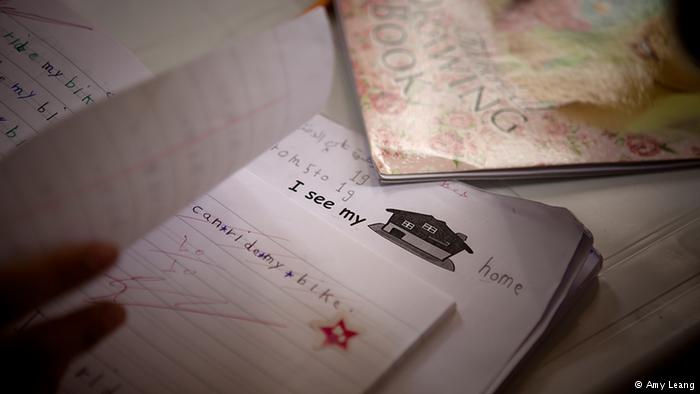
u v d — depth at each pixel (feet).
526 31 1.68
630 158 1.32
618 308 1.07
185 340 0.98
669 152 1.34
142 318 1.01
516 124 1.41
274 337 0.99
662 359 1.00
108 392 0.92
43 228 0.75
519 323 1.02
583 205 1.28
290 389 0.92
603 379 0.97
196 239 1.14
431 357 0.98
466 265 1.12
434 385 0.94
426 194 1.28
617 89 1.50
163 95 0.76
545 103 1.46
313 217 1.19
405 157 1.32
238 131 0.86
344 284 1.07
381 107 1.45
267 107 0.88
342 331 0.99
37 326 0.87
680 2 1.70
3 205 0.72
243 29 1.67
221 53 0.80
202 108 0.80
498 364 0.96
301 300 1.04
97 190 0.76
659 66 1.56
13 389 0.84
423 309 1.02
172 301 1.04
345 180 1.32
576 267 1.10
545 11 1.74
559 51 1.61
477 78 1.54
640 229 1.22
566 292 1.06
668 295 1.09
